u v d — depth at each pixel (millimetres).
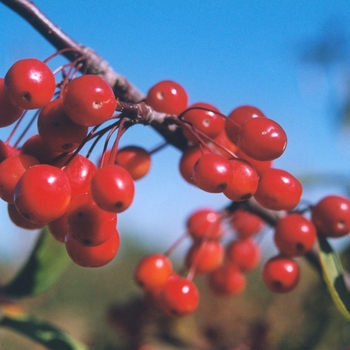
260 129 142
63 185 133
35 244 200
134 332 228
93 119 133
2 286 202
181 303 176
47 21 161
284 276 172
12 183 139
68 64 157
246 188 141
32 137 146
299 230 165
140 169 163
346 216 165
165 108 159
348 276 178
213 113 159
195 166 141
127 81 162
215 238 203
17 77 136
